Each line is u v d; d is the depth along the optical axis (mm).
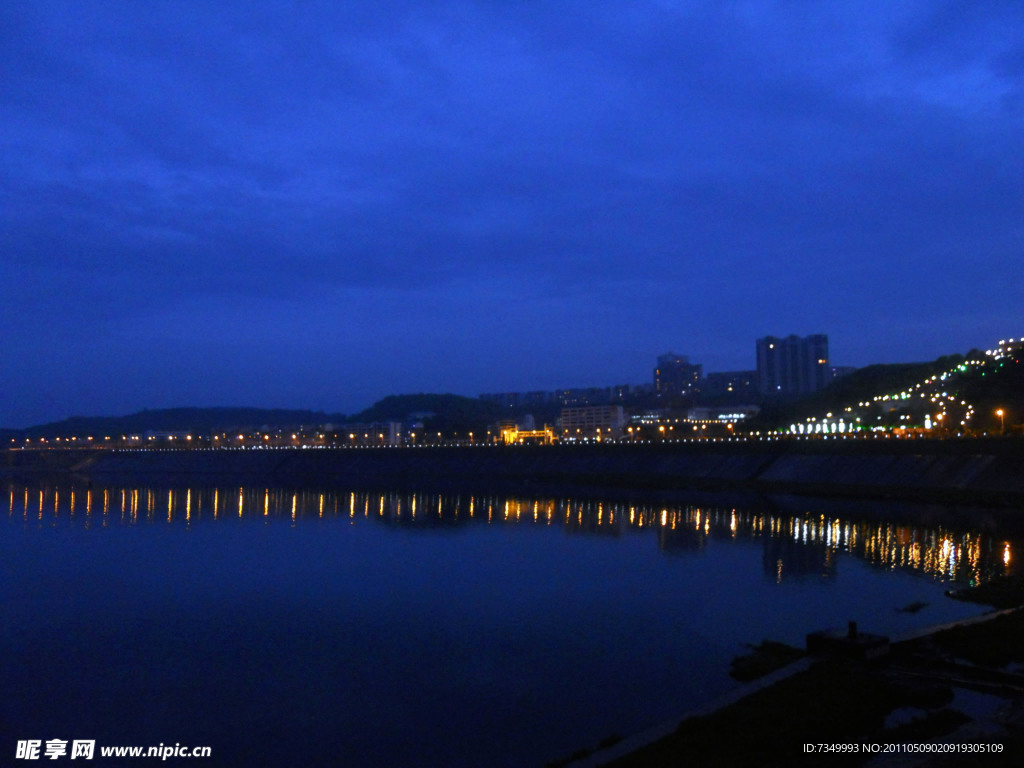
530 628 46250
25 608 55188
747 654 38906
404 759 28609
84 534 98938
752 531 87312
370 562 72938
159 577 67312
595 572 64625
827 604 49594
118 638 46750
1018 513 90688
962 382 171250
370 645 43719
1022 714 22953
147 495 168750
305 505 137500
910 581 56469
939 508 98938
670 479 158250
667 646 41031
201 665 40875
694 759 21281
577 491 154000
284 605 54875
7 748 30625
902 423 187250
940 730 22016
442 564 70875
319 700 35094
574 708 32531
